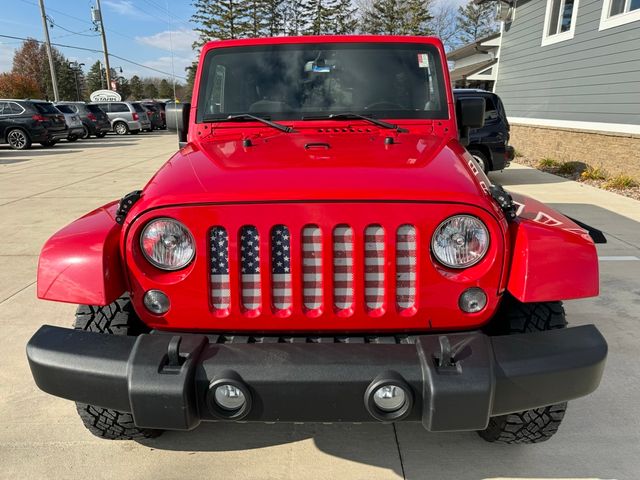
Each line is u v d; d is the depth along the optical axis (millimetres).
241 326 1934
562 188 9031
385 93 2996
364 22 42562
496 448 2512
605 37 9852
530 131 13367
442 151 2393
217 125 2922
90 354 1844
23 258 5387
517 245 1900
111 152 16969
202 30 42188
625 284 4555
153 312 1948
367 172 1994
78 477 2332
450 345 1773
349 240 1861
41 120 18062
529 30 13500
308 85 3021
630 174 9180
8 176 11141
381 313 1903
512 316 2139
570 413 2764
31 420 2727
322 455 2477
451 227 1854
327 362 1757
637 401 2865
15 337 3621
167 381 1729
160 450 2506
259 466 2404
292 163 2117
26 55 67062
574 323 3814
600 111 10148
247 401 1746
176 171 2162
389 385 1711
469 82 22297
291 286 1885
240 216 1828
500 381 1757
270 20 42031
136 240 1886
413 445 2541
